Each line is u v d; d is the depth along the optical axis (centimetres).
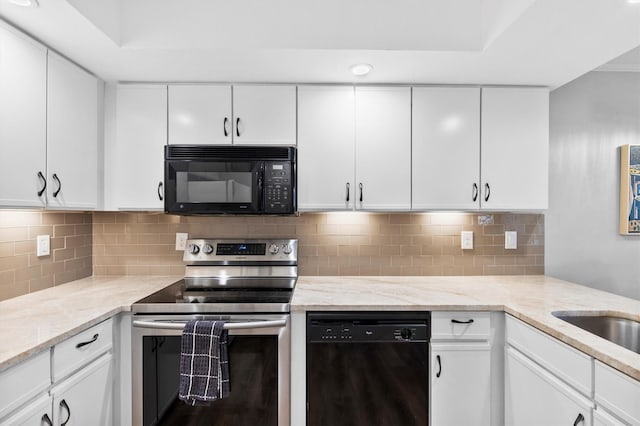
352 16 158
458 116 195
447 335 159
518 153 196
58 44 153
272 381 157
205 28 157
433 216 223
